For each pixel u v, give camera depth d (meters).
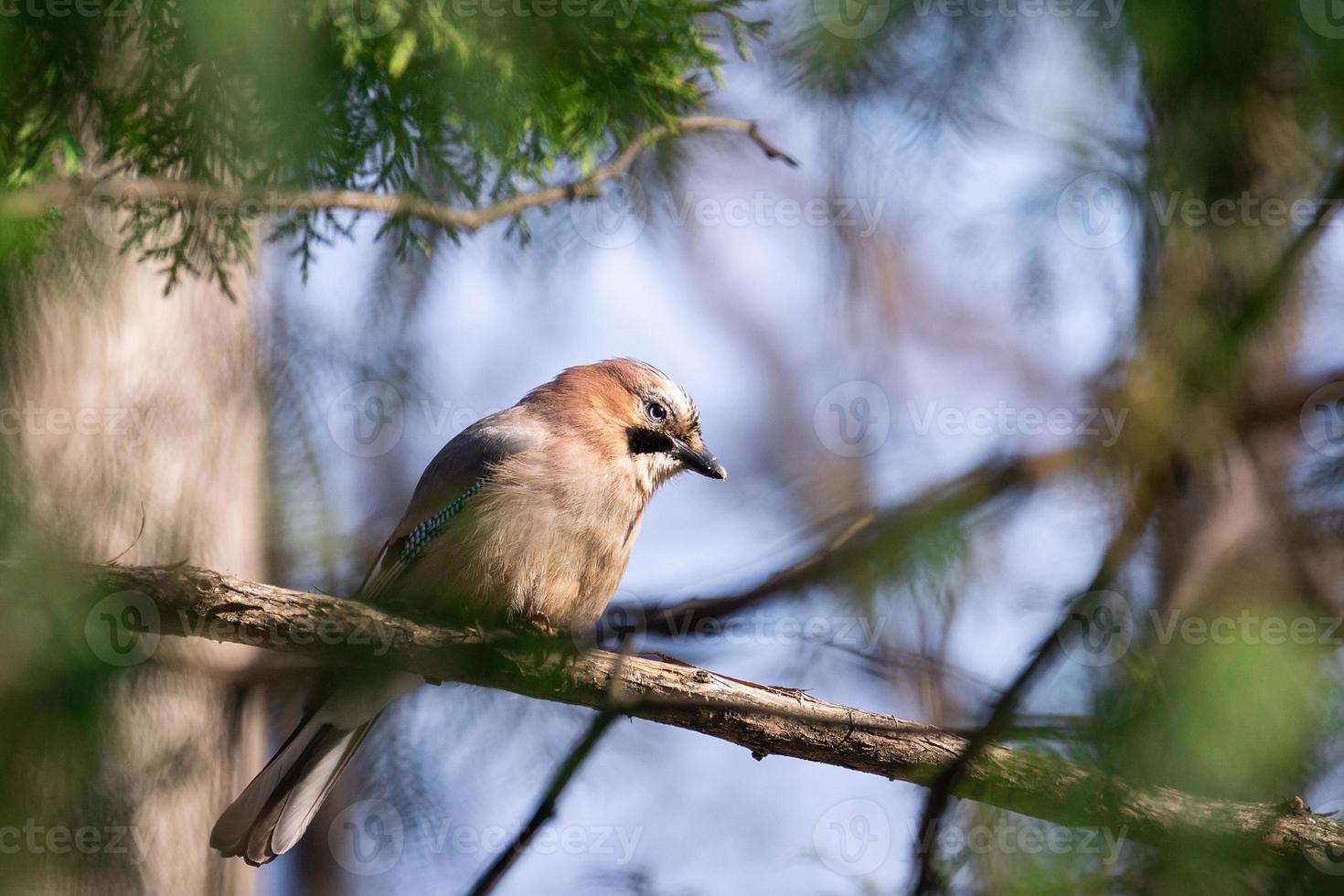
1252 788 7.74
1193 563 10.44
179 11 7.38
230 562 12.06
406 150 8.80
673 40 8.91
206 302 12.12
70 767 6.05
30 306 11.10
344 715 9.39
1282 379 10.41
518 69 8.30
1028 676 7.00
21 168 8.16
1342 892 7.22
